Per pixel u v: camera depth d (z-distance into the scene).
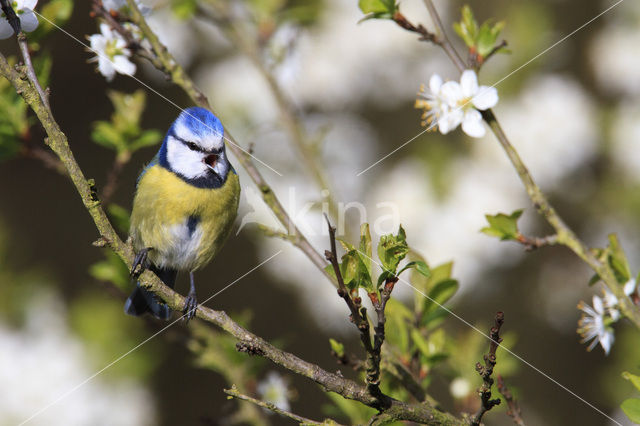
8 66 5.05
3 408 9.81
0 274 11.37
